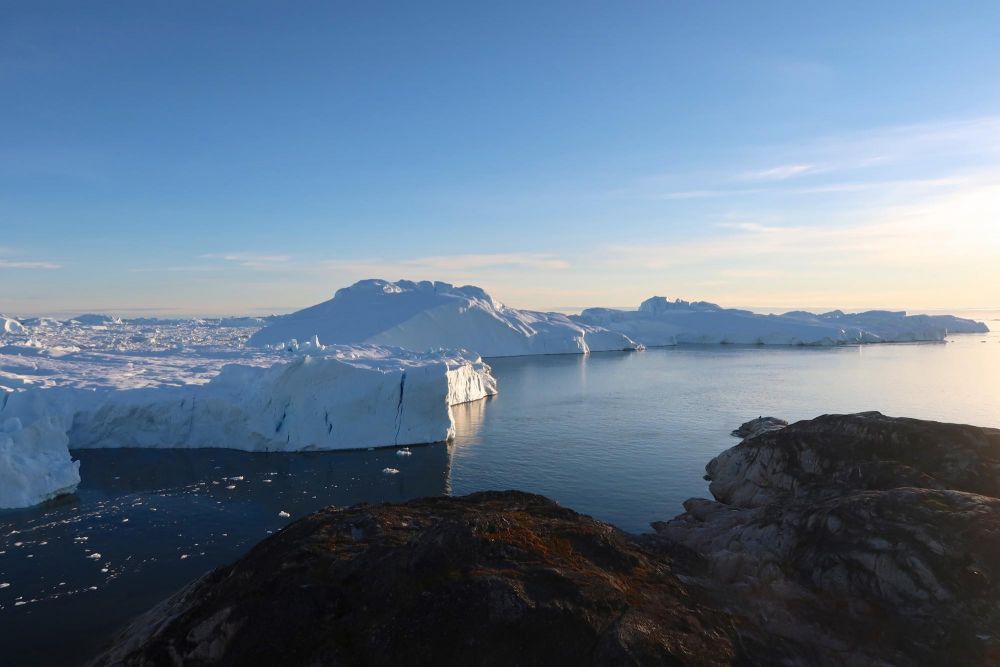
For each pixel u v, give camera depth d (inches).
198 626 561.0
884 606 599.2
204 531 1039.6
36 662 663.1
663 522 1054.4
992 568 586.9
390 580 551.5
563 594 521.0
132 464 1460.4
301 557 625.3
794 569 683.4
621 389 2763.3
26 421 1455.5
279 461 1499.8
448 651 474.0
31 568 890.1
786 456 1078.4
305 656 492.1
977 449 892.6
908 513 675.4
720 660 486.9
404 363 1979.6
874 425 1007.6
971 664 515.8
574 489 1273.4
